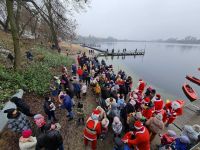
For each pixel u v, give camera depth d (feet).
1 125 21.91
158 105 27.63
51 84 37.88
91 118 21.13
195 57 210.79
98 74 45.65
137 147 18.57
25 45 66.64
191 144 19.88
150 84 73.87
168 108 28.76
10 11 32.71
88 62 58.80
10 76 33.37
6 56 45.09
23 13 59.88
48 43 95.40
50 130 17.26
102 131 23.54
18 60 36.24
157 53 244.22
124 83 38.22
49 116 25.27
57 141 17.01
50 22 38.29
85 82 45.32
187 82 83.35
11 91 29.63
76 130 25.64
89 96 38.37
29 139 18.74
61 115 28.81
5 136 21.24
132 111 25.23
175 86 73.77
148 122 22.41
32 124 24.73
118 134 22.82
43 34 88.33
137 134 18.21
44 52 66.08
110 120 26.20
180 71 111.75
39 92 32.89
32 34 92.32
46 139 16.49
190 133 20.49
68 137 24.02
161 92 62.90
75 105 33.30
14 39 34.71
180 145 19.34
